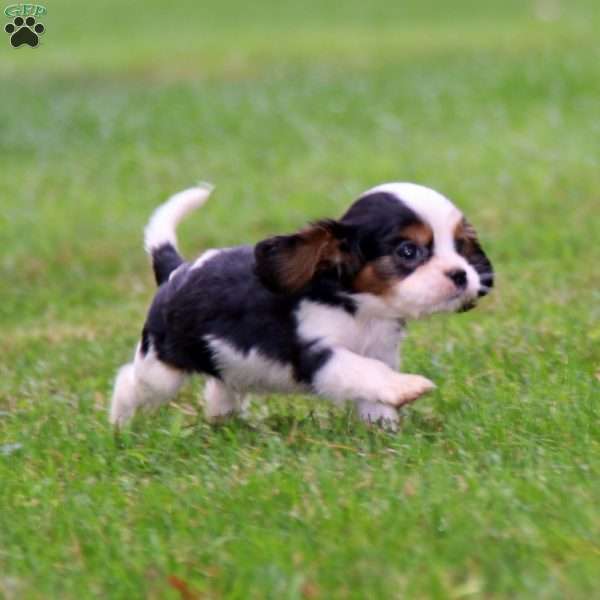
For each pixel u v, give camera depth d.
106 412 11.48
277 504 8.52
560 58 37.97
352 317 9.80
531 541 7.57
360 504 8.30
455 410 10.55
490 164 24.17
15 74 43.44
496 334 12.77
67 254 20.23
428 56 41.81
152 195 24.70
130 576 7.66
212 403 10.98
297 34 50.19
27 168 28.41
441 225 9.52
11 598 7.52
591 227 18.23
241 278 10.11
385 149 27.30
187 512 8.53
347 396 9.65
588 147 24.78
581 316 13.32
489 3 56.72
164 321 10.55
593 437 9.45
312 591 7.21
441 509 8.05
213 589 7.46
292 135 29.98
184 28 54.44
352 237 9.60
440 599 7.03
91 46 49.66
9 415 11.68
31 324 16.25
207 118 32.88
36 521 8.70
